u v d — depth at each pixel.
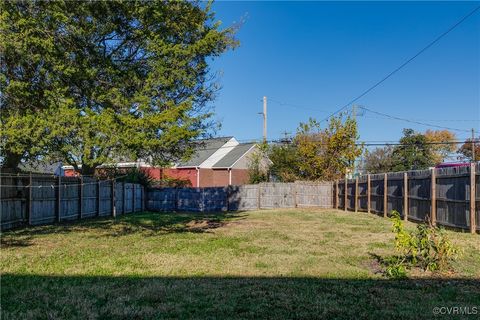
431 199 13.57
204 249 9.38
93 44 11.39
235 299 5.26
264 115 32.72
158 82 11.26
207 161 40.31
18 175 13.20
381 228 13.88
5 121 10.41
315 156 29.34
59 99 10.70
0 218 12.37
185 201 26.66
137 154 11.80
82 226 14.51
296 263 7.71
